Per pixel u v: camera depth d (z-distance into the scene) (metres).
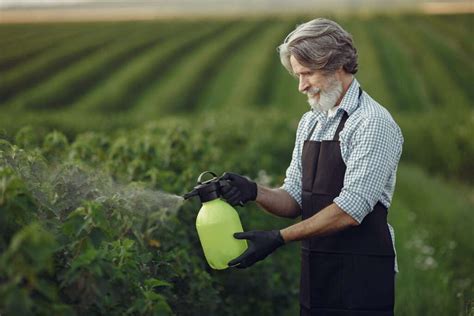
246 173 6.78
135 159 4.77
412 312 5.63
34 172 3.25
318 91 3.13
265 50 28.45
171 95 24.02
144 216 3.90
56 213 3.02
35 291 2.30
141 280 3.06
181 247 4.17
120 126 19.95
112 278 2.54
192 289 3.89
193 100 24.28
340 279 3.21
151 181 4.51
